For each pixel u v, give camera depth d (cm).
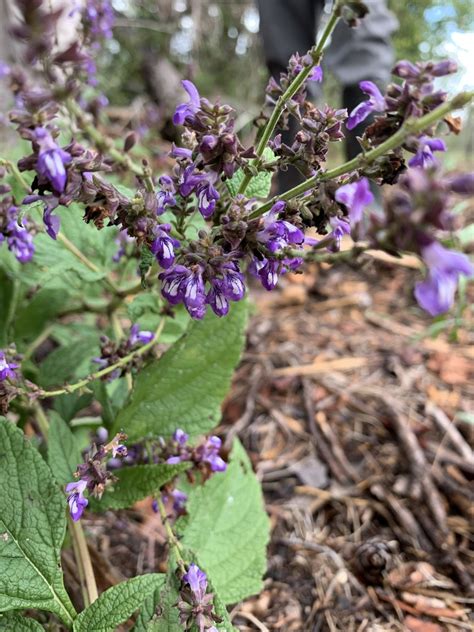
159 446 19
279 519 25
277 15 43
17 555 15
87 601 18
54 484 16
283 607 22
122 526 25
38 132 13
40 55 14
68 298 26
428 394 33
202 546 20
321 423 31
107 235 23
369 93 14
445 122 14
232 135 14
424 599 22
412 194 10
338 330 40
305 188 15
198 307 14
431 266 10
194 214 19
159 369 19
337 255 14
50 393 18
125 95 95
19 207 19
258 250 14
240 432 30
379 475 27
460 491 26
